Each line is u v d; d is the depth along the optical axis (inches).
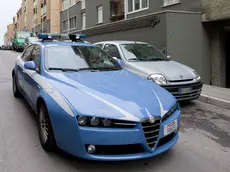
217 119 238.4
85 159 138.6
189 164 150.6
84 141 131.2
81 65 197.6
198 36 474.6
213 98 293.6
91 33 753.0
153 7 612.4
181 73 260.4
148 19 494.0
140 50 307.6
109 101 141.1
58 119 140.5
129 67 274.5
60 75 176.7
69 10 1278.3
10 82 380.8
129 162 150.3
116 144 131.0
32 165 145.3
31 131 193.9
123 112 134.3
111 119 131.4
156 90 168.2
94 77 175.9
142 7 660.1
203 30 479.5
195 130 208.7
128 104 140.3
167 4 565.6
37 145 169.9
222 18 442.0
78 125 132.0
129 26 563.2
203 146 177.0
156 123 138.9
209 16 462.6
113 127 131.6
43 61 194.4
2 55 967.0
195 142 183.6
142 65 271.4
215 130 209.6
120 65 220.4
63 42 231.8
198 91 268.7
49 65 190.9
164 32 454.0
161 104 148.8
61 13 1411.2
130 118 132.3
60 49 210.4
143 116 134.5
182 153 164.7
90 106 136.3
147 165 147.7
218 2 446.3
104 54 223.9
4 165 145.3
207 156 161.8
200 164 151.2
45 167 143.3
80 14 1153.4
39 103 170.2
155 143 138.6
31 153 158.9
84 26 1130.7
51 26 1670.8
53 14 1669.5
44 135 160.7
